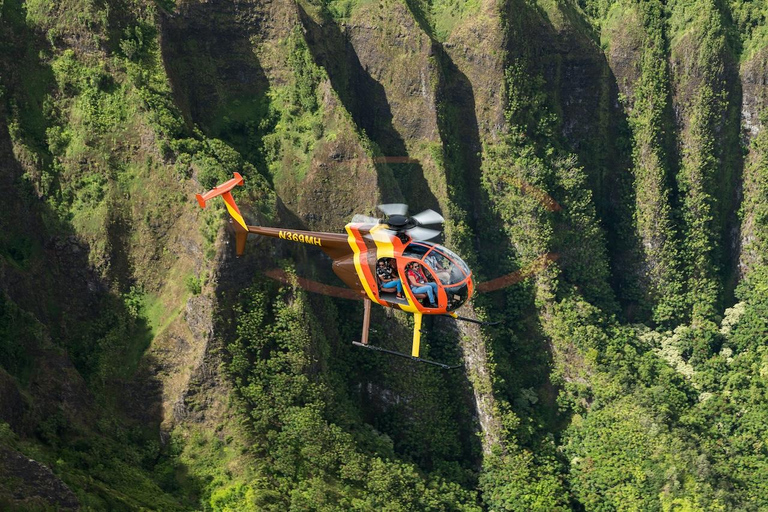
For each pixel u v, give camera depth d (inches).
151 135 3245.6
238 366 3100.4
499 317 4047.7
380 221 1342.3
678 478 3395.7
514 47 4146.2
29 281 3147.1
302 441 3078.2
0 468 2314.2
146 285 3253.0
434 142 4067.4
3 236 3166.8
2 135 3191.4
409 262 1274.6
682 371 4168.3
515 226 4173.2
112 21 3344.0
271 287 3223.4
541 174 4200.3
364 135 3789.4
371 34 4128.9
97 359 3161.9
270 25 3777.1
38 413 2802.7
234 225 1711.4
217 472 2994.6
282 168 3698.3
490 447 3644.2
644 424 3592.5
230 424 3053.6
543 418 3870.6
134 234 3248.0
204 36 3688.5
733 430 3826.3
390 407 3631.9
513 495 3449.8
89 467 2770.7
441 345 3782.0
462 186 4153.5
